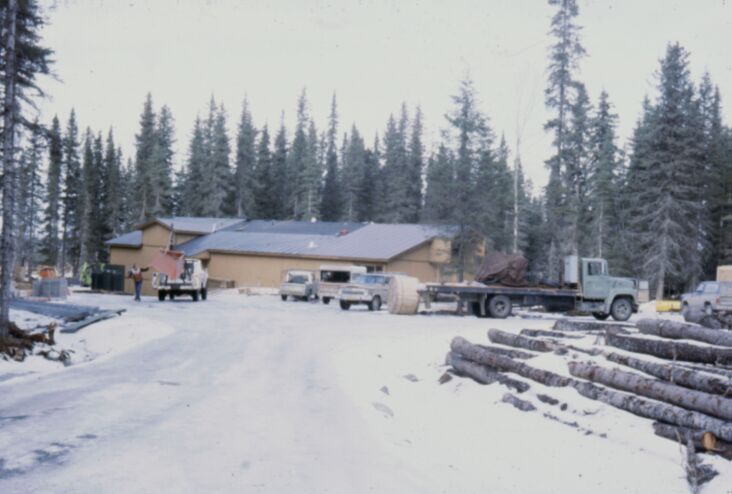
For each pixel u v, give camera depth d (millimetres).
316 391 10773
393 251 43125
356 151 82812
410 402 10516
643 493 5879
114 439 6957
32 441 6758
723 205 51062
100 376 11570
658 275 42812
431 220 42281
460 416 9195
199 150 81562
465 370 11664
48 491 5199
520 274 28781
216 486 5555
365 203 82625
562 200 45906
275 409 9102
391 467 6594
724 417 6531
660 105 44438
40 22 16031
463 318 27250
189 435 7316
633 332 10477
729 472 5855
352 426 8312
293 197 80938
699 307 29156
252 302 36688
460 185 41031
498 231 43156
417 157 81375
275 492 5523
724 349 8109
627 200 53812
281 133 86625
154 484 5500
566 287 29109
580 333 12211
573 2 39781
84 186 75438
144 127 81438
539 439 7555
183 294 37375
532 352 11117
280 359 14516
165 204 77188
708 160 50000
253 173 79438
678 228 43062
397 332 20312
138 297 33938
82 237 75125
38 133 17344
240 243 50500
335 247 46094
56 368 13141
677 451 6453
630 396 7750
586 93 45281
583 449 7027
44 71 17078
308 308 32094
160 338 17750
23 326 17578
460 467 6836
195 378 11617
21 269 56938
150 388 10391
